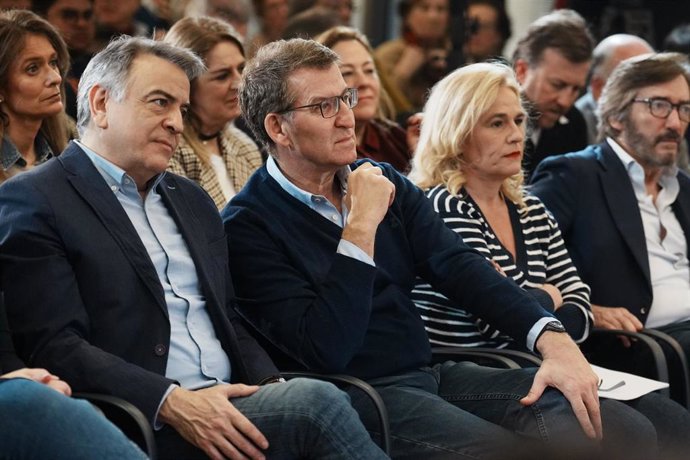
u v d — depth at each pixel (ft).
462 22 43.24
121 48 21.49
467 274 24.23
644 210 30.94
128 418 20.30
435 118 27.25
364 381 23.11
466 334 25.95
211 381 21.67
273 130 23.61
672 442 24.48
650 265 30.58
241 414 19.80
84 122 21.80
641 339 27.58
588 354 29.86
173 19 40.68
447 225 26.20
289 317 22.57
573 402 22.09
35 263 20.13
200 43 30.09
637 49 39.09
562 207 30.25
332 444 19.76
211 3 41.65
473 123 26.45
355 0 46.55
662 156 30.53
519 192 27.55
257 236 23.36
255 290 23.12
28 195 20.53
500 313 23.77
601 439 21.59
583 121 37.91
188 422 19.71
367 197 22.93
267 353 23.03
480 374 23.97
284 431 19.90
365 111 33.19
